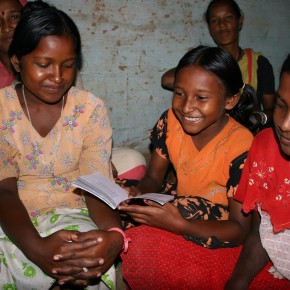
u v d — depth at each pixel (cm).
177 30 362
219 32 354
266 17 386
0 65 266
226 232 193
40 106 203
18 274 183
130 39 352
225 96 205
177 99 206
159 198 187
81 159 214
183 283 190
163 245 191
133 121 374
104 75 354
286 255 182
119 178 260
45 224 194
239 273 187
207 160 211
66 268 175
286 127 146
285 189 183
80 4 332
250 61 361
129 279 198
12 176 199
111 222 198
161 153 238
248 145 203
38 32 181
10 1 251
